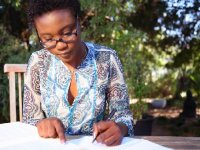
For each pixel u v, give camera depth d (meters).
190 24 4.72
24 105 1.20
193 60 5.29
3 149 0.98
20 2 3.90
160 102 6.88
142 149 0.97
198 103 6.02
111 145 1.00
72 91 1.13
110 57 1.17
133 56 3.94
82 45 1.13
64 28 0.98
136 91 3.86
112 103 1.15
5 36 4.03
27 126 1.17
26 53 3.92
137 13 4.58
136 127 4.00
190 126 5.17
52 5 0.97
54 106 1.13
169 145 1.47
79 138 1.06
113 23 3.94
